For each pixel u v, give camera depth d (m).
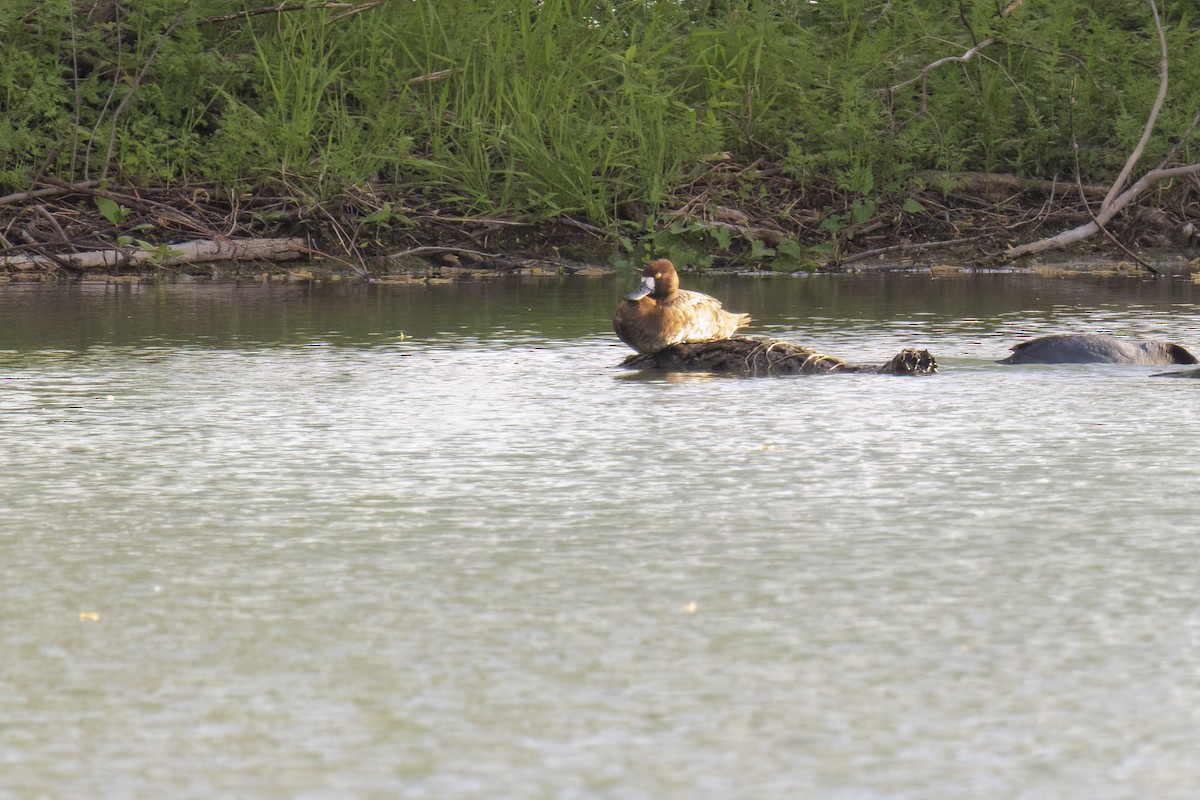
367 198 57.56
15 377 30.67
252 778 11.27
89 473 21.77
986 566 16.70
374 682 13.20
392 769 11.41
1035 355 32.72
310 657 13.84
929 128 63.91
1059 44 66.88
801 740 11.93
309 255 55.59
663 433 24.70
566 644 14.17
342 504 19.84
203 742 11.92
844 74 63.44
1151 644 14.09
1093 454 22.81
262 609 15.28
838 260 58.50
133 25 59.66
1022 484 20.78
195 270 53.88
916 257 59.78
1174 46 65.50
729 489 20.59
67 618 14.99
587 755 11.66
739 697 12.82
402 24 62.41
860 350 34.84
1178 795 10.94
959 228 61.53
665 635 14.43
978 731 12.10
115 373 31.25
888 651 13.95
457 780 11.23
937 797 10.92
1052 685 13.06
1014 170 65.50
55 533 18.38
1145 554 17.17
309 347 35.34
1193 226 61.28
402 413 26.66
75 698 12.84
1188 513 19.03
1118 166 63.47
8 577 16.45
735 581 16.20
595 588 15.98
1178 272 57.22
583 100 61.66
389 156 57.53
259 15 62.31
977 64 66.12
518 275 55.50
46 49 60.34
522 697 12.84
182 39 59.12
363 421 25.88
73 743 11.91
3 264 52.03
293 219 56.62
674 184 59.91
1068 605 15.30
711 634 14.45
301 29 61.19
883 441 23.94
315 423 25.67
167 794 11.01
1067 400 27.83
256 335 37.50
